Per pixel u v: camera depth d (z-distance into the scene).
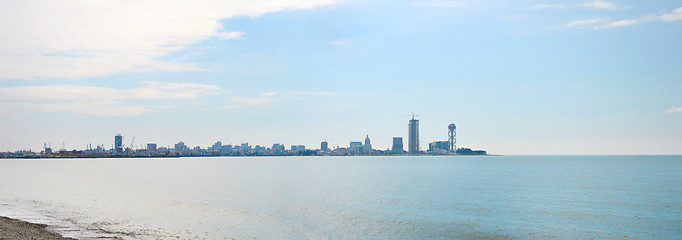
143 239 44.75
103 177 162.75
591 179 144.62
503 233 52.16
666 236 50.91
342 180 147.25
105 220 56.78
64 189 107.12
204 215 63.03
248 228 53.12
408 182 135.38
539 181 136.62
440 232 52.38
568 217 63.34
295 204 77.56
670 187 110.56
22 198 83.94
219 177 166.25
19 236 41.12
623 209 71.06
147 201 80.88
